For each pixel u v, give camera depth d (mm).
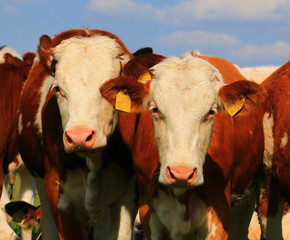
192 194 9898
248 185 11914
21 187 15273
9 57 13367
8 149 13328
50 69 10688
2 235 12773
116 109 9633
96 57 10422
